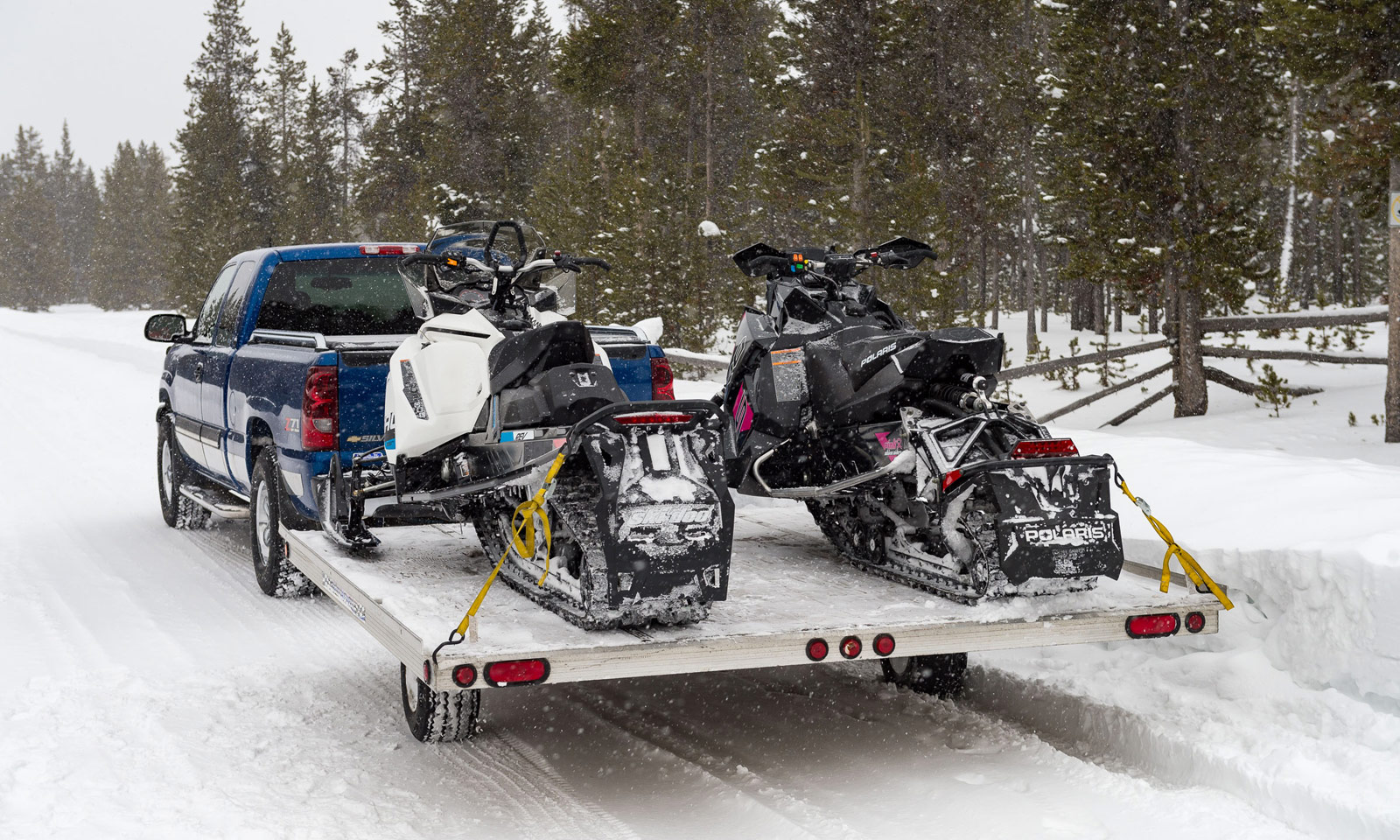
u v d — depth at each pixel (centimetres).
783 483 562
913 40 2481
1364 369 1784
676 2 3148
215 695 505
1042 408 1888
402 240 3603
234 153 5847
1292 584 449
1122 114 1666
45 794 386
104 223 10388
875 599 442
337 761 434
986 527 425
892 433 489
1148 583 462
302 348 639
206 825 365
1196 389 1605
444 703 440
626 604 376
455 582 475
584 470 419
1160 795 385
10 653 566
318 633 615
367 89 4338
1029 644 406
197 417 827
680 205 2844
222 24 5934
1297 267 4575
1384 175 1306
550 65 3372
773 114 3378
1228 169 1961
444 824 379
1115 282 1698
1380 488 518
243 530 920
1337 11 1242
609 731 475
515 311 536
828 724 478
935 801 391
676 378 1909
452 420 497
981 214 2855
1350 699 410
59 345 3606
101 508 1030
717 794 404
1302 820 358
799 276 554
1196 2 1680
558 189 3006
